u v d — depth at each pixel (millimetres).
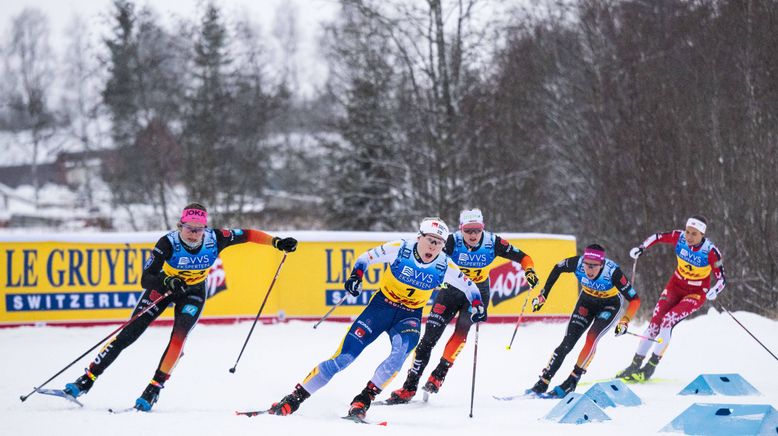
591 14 46312
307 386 12266
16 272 22641
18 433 10500
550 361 15891
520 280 25297
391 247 12969
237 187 63781
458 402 14789
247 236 13734
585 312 16469
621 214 41094
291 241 13812
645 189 38188
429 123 45656
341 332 22641
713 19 39938
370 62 47344
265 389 15359
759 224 33906
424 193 46531
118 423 11172
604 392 13844
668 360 20109
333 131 54562
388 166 48906
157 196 64062
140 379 16078
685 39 40875
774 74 34906
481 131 47750
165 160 60688
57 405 13227
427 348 14945
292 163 65750
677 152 37281
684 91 39031
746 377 17922
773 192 33844
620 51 43750
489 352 20578
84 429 10734
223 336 21797
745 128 35812
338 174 53312
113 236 23266
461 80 45406
